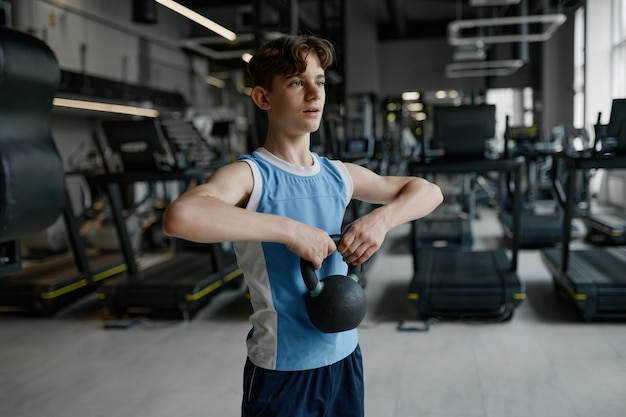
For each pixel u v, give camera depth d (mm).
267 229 1099
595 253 5273
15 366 3855
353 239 1207
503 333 4172
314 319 1208
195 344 4172
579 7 12992
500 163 4719
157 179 4902
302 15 16328
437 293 4402
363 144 7664
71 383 3521
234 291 5734
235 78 17234
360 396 1374
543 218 7910
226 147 6613
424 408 3004
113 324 4656
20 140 1769
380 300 5172
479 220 10023
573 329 4211
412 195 1344
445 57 18203
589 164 4285
